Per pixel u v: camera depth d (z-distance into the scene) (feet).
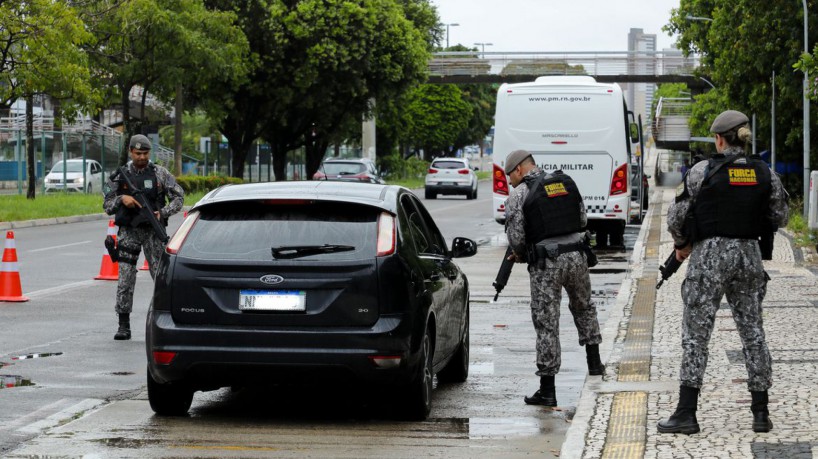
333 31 357.00
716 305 48.14
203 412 57.52
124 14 274.16
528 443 50.83
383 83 387.14
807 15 233.76
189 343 52.75
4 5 220.64
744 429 48.91
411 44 386.11
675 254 50.37
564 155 172.55
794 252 155.43
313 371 52.37
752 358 48.37
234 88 345.92
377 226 54.19
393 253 53.47
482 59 563.89
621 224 176.55
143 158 80.53
